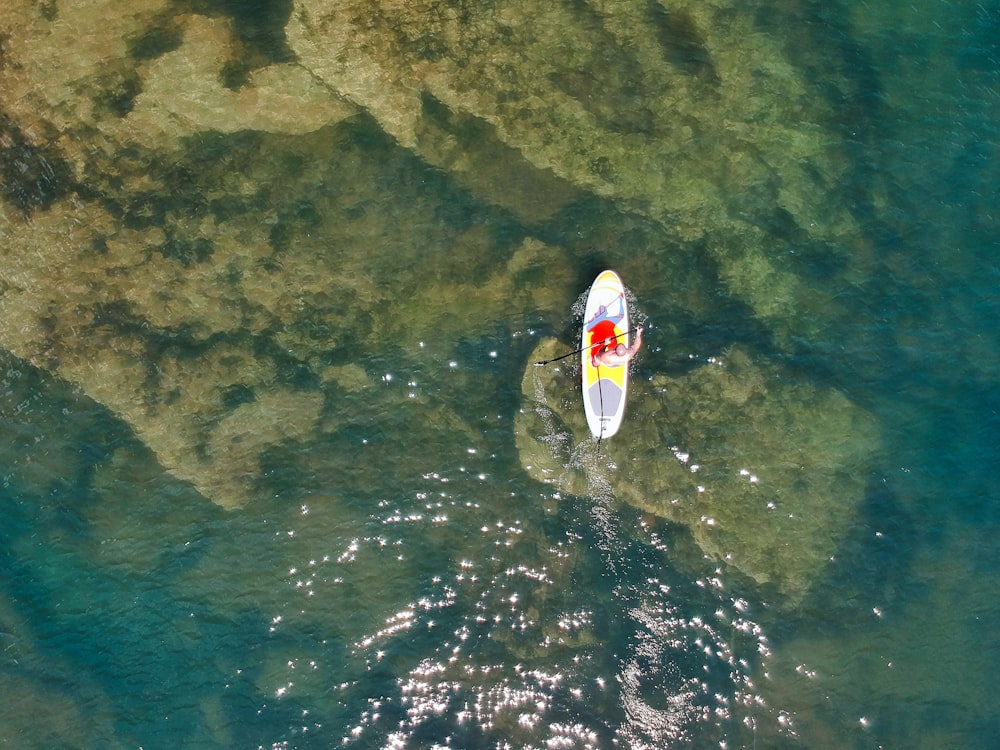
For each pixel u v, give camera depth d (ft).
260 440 45.27
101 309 47.55
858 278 49.70
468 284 48.55
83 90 52.13
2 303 47.44
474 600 42.14
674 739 39.34
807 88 54.39
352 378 46.52
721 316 48.37
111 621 42.06
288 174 50.57
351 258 48.93
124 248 48.70
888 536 43.88
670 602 42.04
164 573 42.93
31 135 50.98
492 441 45.21
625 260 49.37
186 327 47.26
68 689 40.55
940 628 42.11
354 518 43.80
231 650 41.34
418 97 52.44
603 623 41.60
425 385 46.47
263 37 53.67
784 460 44.96
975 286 49.96
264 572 42.86
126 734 39.73
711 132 52.65
